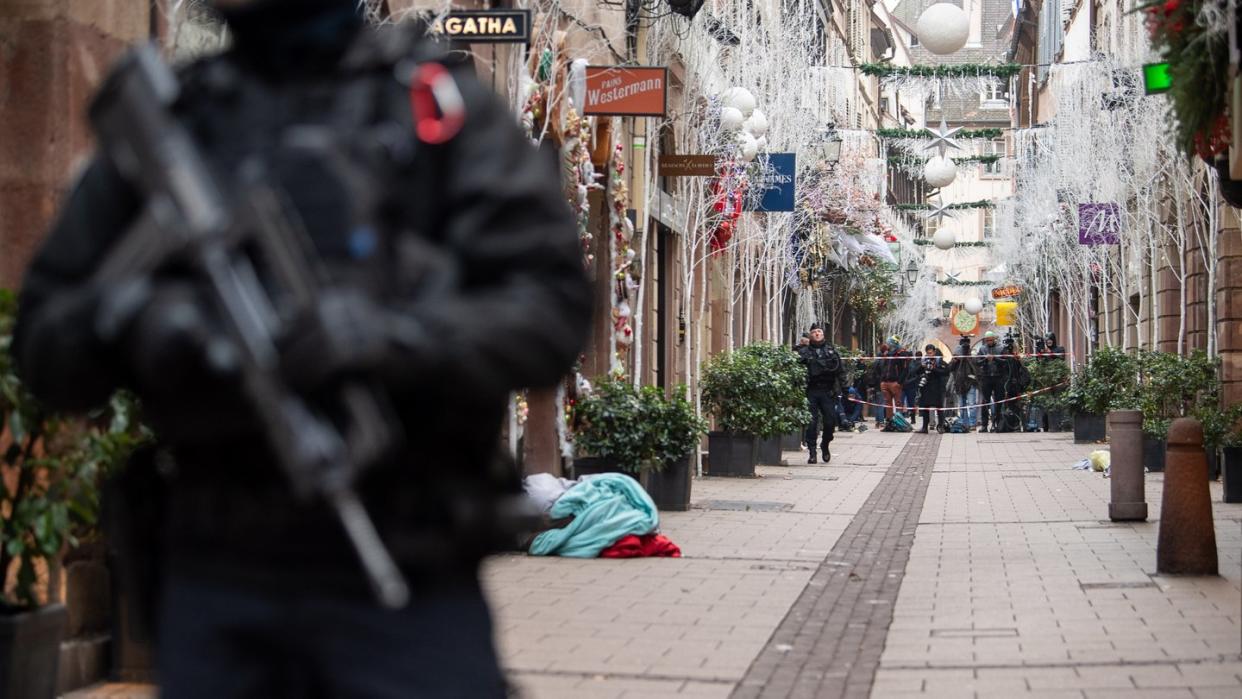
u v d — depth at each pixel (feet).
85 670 34.19
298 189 11.57
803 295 186.29
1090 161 159.22
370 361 11.12
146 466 12.87
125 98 11.81
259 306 11.34
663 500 77.20
